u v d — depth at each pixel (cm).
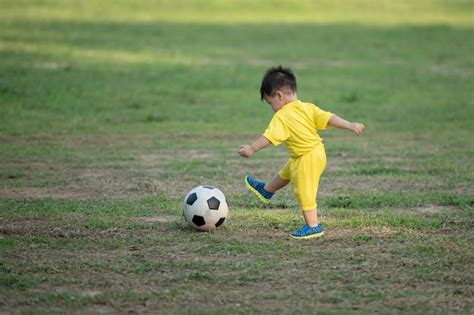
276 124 1246
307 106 1266
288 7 6512
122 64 3738
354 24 5534
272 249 1202
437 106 2867
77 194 1580
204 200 1295
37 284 1038
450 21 5784
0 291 1014
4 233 1280
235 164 1898
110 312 952
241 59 3984
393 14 6212
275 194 1591
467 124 2530
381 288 1034
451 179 1738
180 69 3641
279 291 1023
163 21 5503
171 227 1330
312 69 3722
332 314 942
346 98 2995
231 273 1090
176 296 1000
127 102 2848
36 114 2573
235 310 955
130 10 6150
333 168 1872
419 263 1131
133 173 1783
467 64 3947
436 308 968
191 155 2020
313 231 1262
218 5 6531
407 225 1345
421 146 2173
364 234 1289
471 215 1421
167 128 2416
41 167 1841
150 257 1162
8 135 2241
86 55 3978
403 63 3962
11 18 5491
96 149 2077
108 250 1197
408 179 1739
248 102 2911
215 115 2648
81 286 1038
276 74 1276
